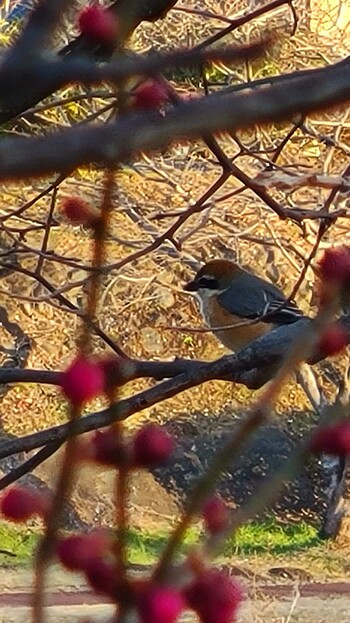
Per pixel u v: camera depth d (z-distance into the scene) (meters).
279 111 1.15
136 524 13.66
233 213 12.38
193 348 15.36
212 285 9.49
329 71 1.21
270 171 4.81
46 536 1.78
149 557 11.65
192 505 1.77
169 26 10.66
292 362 1.83
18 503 1.98
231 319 9.31
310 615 11.57
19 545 11.58
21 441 2.37
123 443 1.92
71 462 1.80
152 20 3.09
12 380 2.75
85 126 1.15
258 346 2.77
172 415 15.59
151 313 15.16
